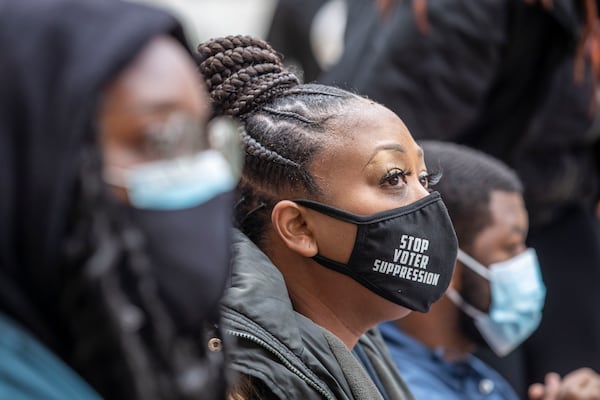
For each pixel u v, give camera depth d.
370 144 2.73
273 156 2.76
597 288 4.91
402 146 2.77
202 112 1.86
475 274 3.91
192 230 1.77
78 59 1.66
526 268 3.96
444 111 4.68
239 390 2.55
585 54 4.82
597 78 4.99
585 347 4.85
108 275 1.67
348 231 2.70
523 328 3.97
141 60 1.73
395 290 2.72
